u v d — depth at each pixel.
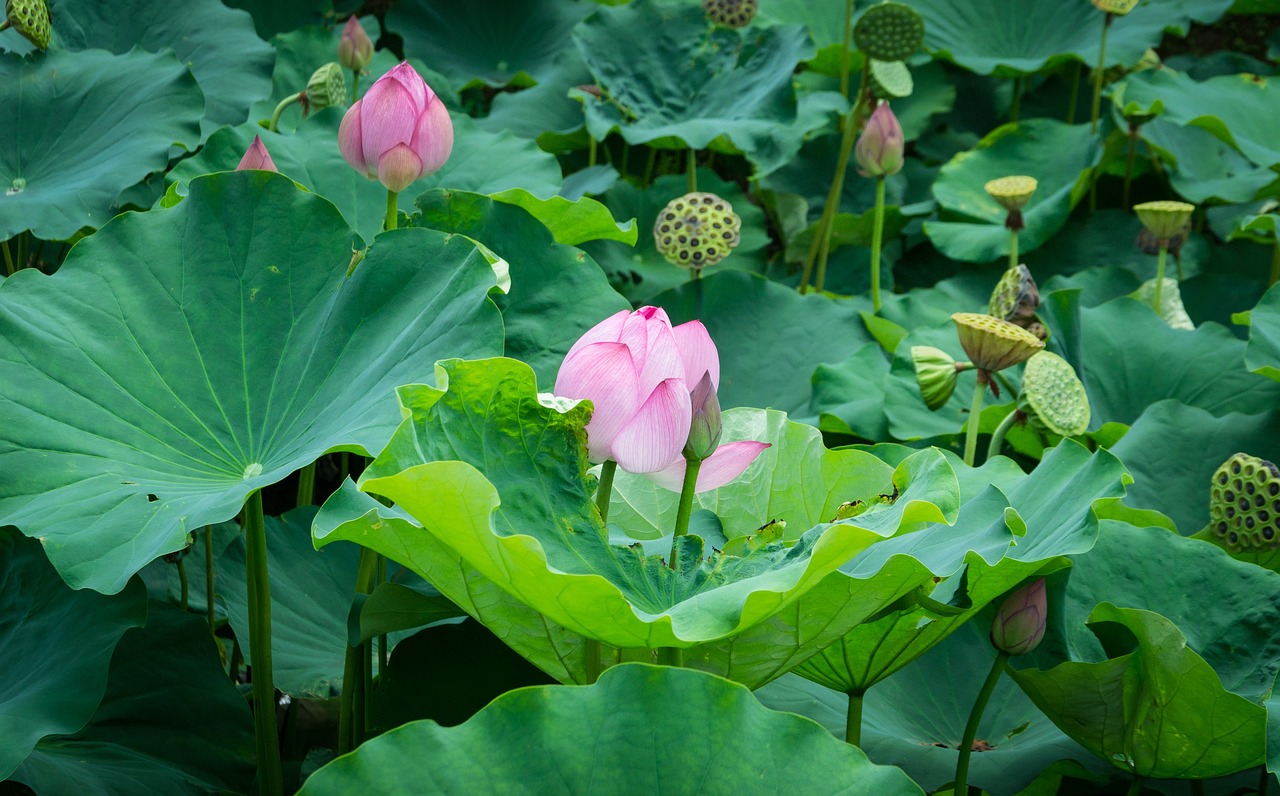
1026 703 3.25
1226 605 3.19
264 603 3.10
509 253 3.39
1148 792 3.18
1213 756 3.07
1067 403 3.39
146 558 2.94
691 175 4.12
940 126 5.04
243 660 3.37
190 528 2.95
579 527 2.94
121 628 3.06
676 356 2.94
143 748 3.15
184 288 3.14
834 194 4.18
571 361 2.93
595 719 2.85
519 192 3.51
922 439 3.64
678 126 4.08
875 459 3.12
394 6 4.74
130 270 3.13
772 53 4.17
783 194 4.45
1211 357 3.79
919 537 3.03
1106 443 3.64
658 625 2.86
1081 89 5.21
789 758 2.86
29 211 3.48
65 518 2.97
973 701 3.26
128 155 3.54
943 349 3.76
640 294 4.09
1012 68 4.68
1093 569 3.22
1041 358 3.41
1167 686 3.04
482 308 3.07
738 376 3.81
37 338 3.06
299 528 3.46
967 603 3.00
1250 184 4.30
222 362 3.12
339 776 2.80
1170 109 4.28
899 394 3.70
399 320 3.11
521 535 2.86
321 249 3.17
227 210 3.17
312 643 3.34
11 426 3.01
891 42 3.97
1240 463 3.31
